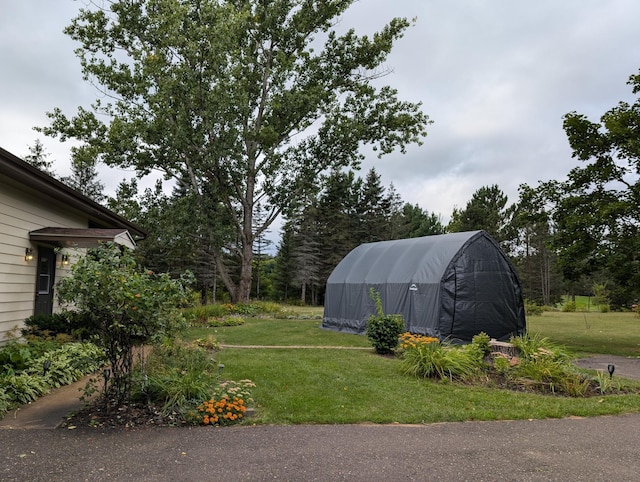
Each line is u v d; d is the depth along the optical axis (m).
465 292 10.95
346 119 21.36
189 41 17.66
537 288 40.25
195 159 18.89
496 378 6.62
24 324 8.16
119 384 4.73
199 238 21.06
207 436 4.03
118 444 3.78
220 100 17.45
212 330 13.33
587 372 7.19
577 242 11.76
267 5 20.81
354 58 21.62
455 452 3.71
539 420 4.71
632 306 28.48
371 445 3.85
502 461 3.53
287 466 3.36
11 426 4.21
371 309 12.73
